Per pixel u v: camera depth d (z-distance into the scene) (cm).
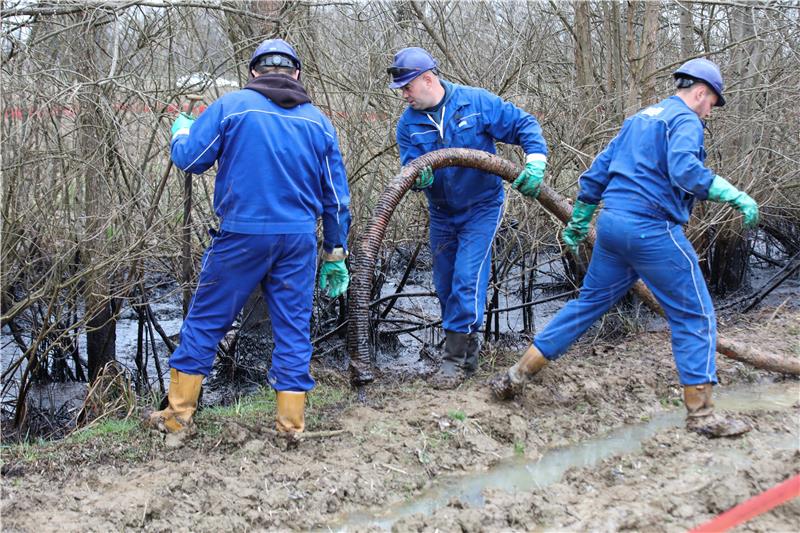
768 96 773
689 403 465
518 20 775
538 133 519
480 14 776
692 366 457
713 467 413
